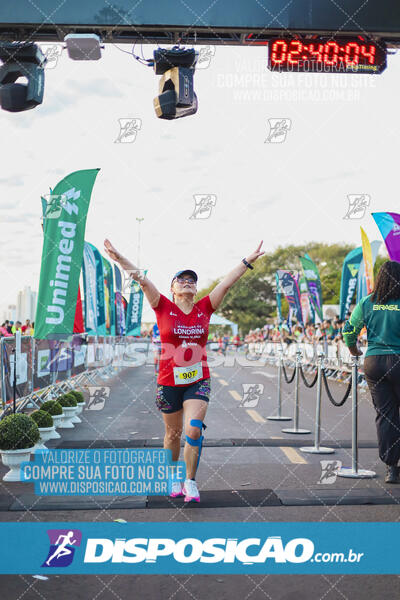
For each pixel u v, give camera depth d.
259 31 9.30
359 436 8.53
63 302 8.97
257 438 8.27
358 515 4.74
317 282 22.44
